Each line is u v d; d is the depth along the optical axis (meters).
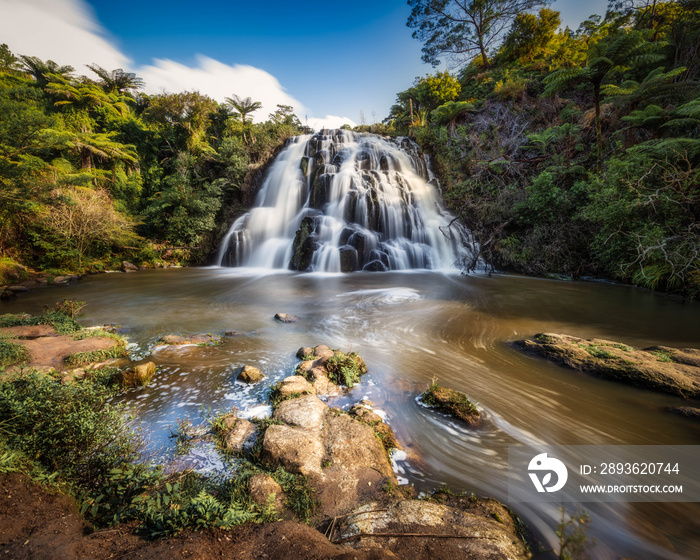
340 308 9.36
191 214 22.58
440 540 2.13
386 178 20.55
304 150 25.19
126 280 15.04
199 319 8.30
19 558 1.54
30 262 16.69
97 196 19.36
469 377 4.94
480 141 22.12
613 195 12.12
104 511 2.25
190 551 1.67
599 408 4.03
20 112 14.00
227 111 37.00
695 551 2.18
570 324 7.55
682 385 4.23
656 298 10.22
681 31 19.39
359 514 2.38
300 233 18.31
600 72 14.32
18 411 2.57
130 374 4.61
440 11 32.34
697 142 10.98
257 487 2.57
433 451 3.32
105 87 36.44
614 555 2.14
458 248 18.41
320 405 3.81
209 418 3.83
